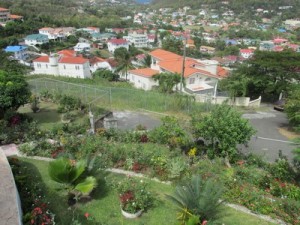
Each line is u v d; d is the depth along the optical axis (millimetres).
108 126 16812
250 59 30203
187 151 13273
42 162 11836
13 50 67312
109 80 50781
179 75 32719
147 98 24453
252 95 29969
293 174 11461
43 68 51969
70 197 9305
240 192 9828
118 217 8742
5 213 6367
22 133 13906
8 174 7816
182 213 8320
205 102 24797
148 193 9406
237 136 12508
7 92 15414
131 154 12242
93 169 10133
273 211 9156
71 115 18375
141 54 80688
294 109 18797
